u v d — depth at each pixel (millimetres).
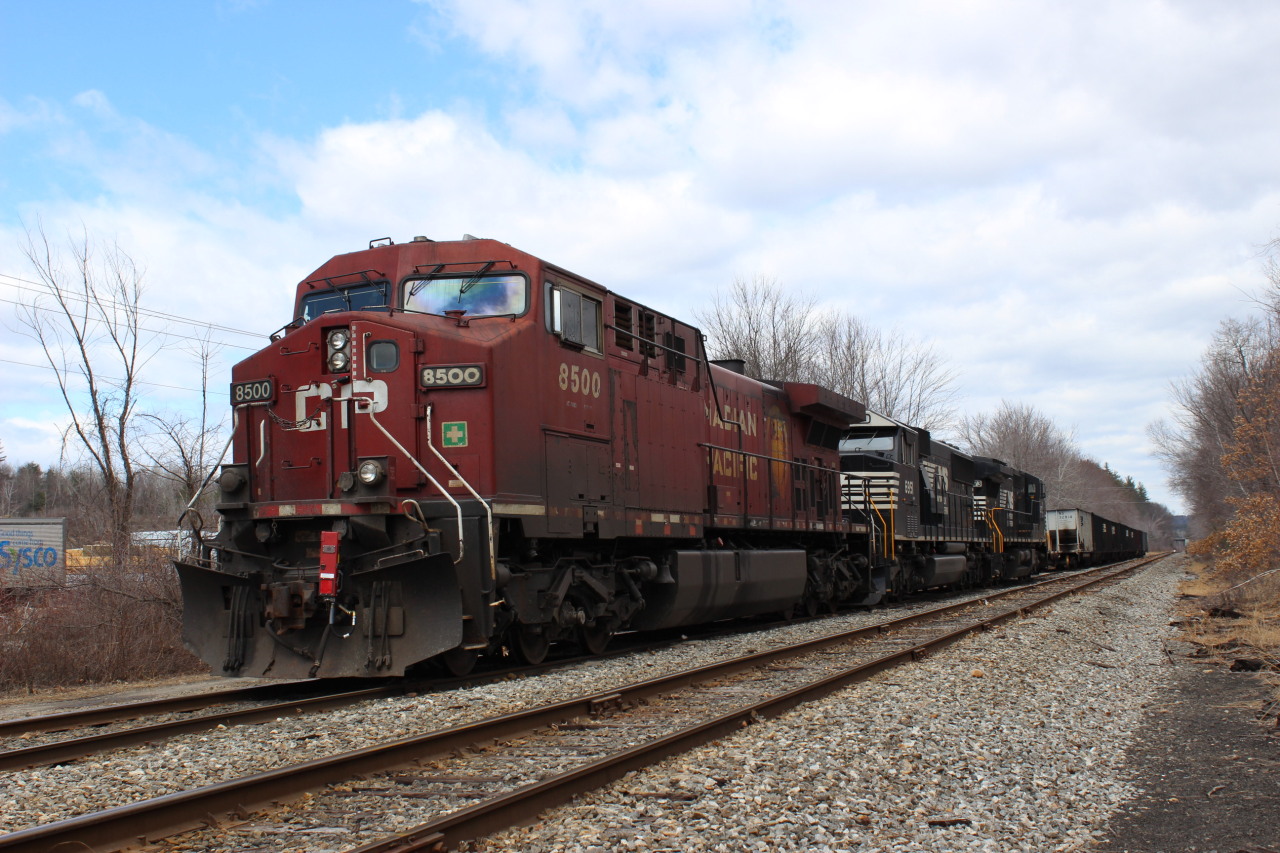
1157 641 14773
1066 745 7398
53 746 6625
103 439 18312
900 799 5703
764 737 6992
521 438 10266
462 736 6602
